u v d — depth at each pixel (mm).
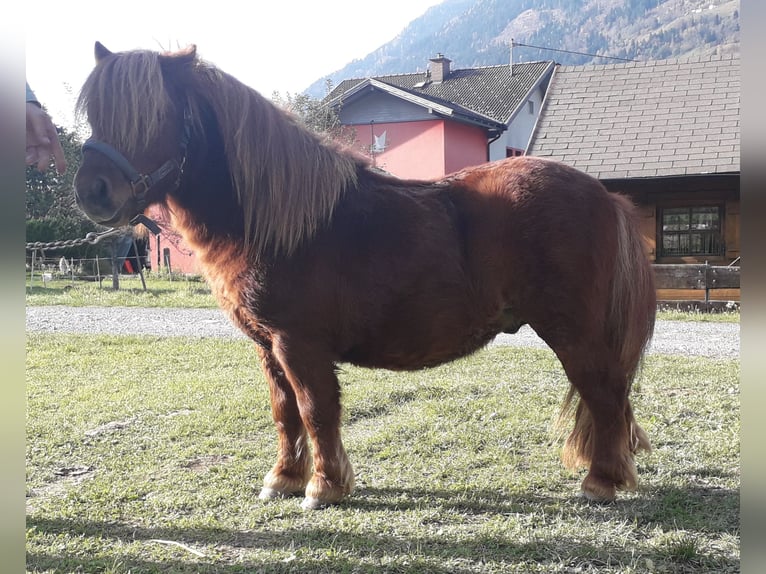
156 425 4891
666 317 11250
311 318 3176
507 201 3225
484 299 3254
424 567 2648
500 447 4207
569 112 14734
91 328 10617
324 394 3242
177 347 8562
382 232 3203
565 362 3258
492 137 24406
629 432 3482
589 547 2797
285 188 3146
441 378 6258
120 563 2721
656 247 13039
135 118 2908
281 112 3389
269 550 2865
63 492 3621
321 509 3299
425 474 3791
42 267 19734
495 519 3115
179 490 3594
